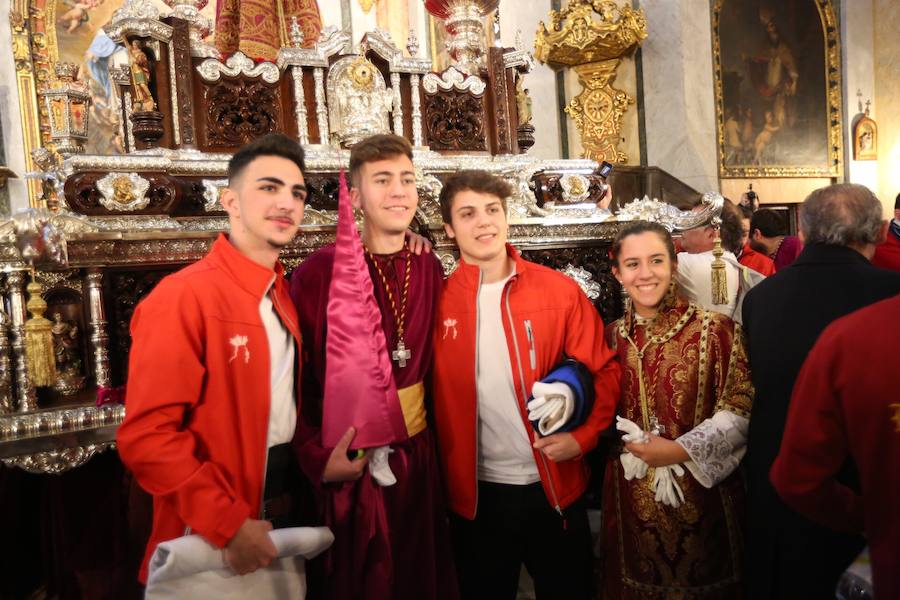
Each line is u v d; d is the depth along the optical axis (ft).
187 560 5.05
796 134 32.19
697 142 26.84
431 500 6.64
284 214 5.75
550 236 10.53
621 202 25.58
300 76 9.70
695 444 6.33
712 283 8.32
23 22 23.84
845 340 4.12
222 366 5.50
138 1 8.59
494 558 7.13
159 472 5.12
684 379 6.73
